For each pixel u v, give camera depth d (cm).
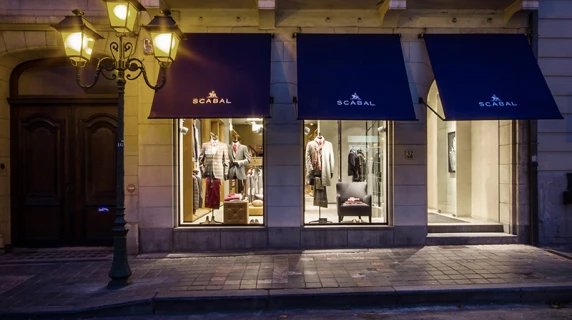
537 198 848
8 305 549
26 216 855
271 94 826
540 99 786
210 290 587
